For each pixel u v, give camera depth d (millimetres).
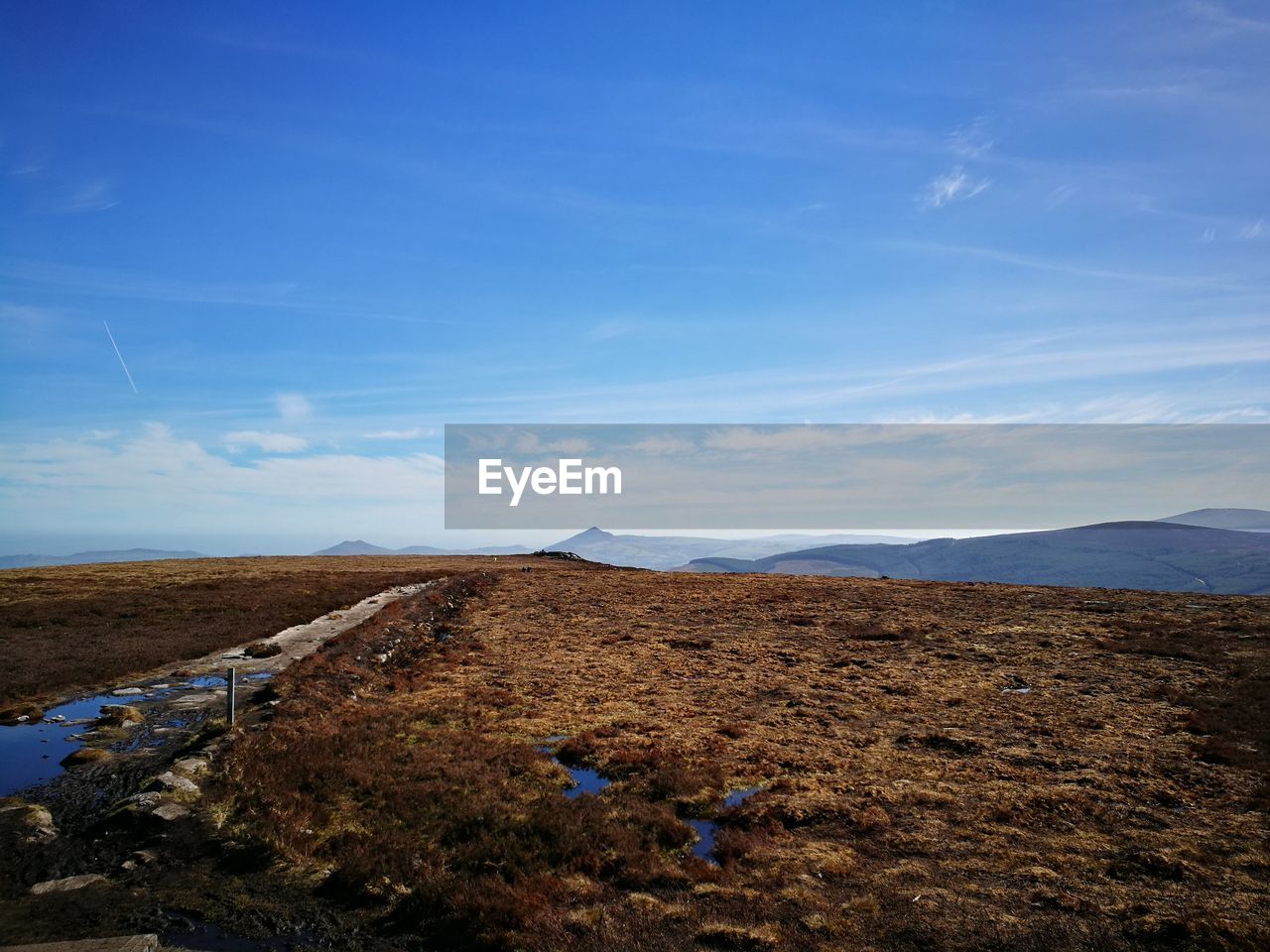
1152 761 20422
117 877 12688
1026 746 22141
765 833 15578
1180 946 10883
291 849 13758
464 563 104062
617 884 13086
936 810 16984
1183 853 14367
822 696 28984
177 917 11422
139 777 17438
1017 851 14602
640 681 31875
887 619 48094
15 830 14305
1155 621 43625
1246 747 21469
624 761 20594
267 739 20391
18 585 60156
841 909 12055
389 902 12117
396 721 24094
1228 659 33375
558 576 81562
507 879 13008
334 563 98250
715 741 22656
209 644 36219
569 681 31828
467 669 34438
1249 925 11391
